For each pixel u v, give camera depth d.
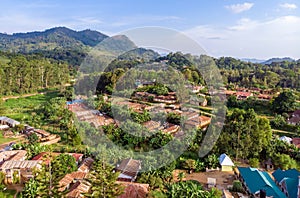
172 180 24.73
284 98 54.41
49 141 37.66
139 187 20.98
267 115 53.47
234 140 31.58
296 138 37.78
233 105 57.12
